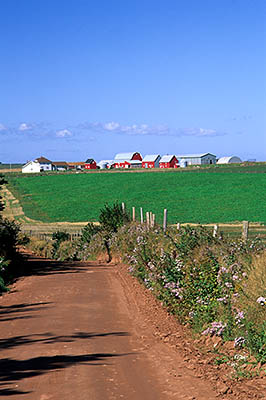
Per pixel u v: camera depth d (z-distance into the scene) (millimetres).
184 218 56656
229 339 9148
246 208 62875
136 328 10695
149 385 6980
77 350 8844
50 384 6992
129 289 16250
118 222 32188
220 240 15359
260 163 138250
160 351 8820
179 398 6453
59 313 12242
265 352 7973
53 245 41000
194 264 12344
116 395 6562
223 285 10977
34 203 83375
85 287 16688
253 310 9492
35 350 8844
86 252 32438
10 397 6469
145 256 17875
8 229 24141
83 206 76438
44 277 19562
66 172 141500
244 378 7328
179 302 11828
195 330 10188
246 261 11758
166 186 91500
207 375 7430
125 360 8234
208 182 92375
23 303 13828
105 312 12391
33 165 175125
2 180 22859
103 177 115938
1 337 9891
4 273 19297
